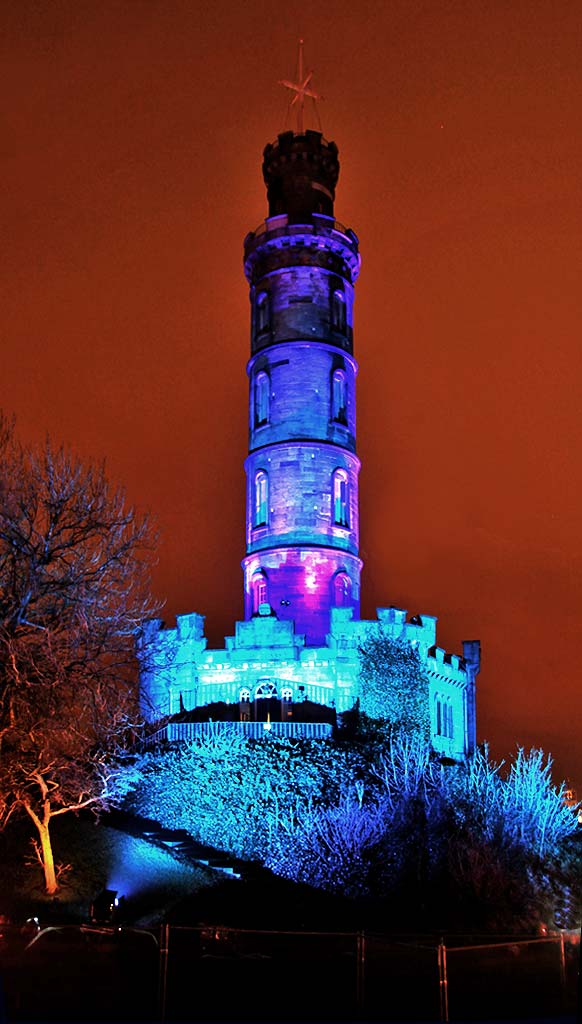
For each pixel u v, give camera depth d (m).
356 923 30.72
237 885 35.47
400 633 50.84
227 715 49.31
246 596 56.72
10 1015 20.42
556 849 35.00
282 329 58.38
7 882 33.16
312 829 37.19
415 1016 21.64
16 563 29.86
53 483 31.45
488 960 26.28
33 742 30.88
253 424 59.03
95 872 35.31
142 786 43.38
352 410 59.12
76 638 29.98
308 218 60.09
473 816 35.69
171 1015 21.28
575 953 24.70
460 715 55.59
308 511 55.19
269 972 24.91
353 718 48.31
